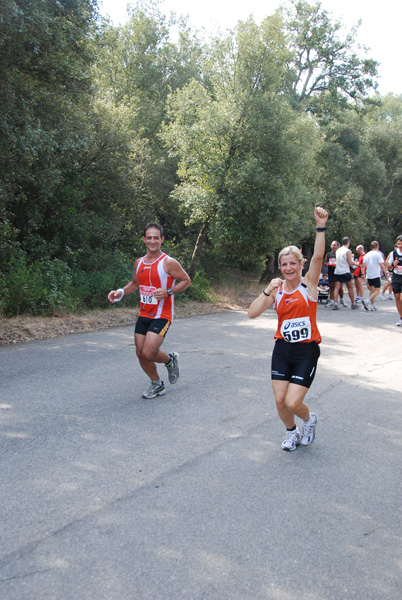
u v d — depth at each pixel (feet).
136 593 8.25
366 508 11.38
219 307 48.16
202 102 51.62
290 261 13.69
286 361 14.24
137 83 79.15
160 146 70.79
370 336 33.37
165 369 23.21
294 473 13.03
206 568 8.95
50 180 41.52
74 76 37.24
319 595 8.40
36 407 17.20
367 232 105.29
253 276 78.18
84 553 9.23
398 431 16.49
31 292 34.45
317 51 93.97
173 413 17.17
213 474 12.73
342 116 106.22
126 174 55.98
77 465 12.91
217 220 51.55
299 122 57.52
